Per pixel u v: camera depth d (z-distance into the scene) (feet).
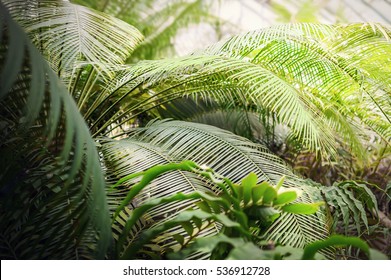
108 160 3.92
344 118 5.07
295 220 3.55
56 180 3.06
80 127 2.27
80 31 3.99
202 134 4.21
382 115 5.09
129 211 3.42
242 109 5.97
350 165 5.98
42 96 2.12
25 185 3.05
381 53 4.53
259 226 3.01
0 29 2.12
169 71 4.26
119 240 2.85
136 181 3.65
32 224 3.12
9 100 2.88
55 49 3.76
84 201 2.70
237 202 2.68
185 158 3.93
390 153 5.97
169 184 3.60
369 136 6.08
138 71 4.22
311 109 4.42
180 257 2.42
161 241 3.21
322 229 3.64
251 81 4.19
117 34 4.36
